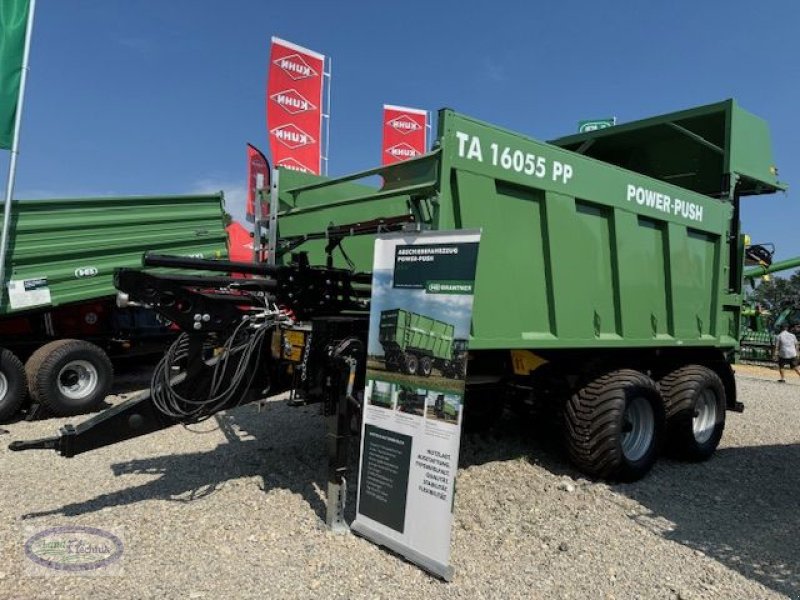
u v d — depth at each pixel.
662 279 5.99
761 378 16.62
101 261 8.57
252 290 4.51
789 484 5.62
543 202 4.77
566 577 3.60
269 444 6.03
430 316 3.63
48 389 7.58
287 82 11.84
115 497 4.56
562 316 4.94
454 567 3.63
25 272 7.95
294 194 6.18
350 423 4.09
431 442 3.59
